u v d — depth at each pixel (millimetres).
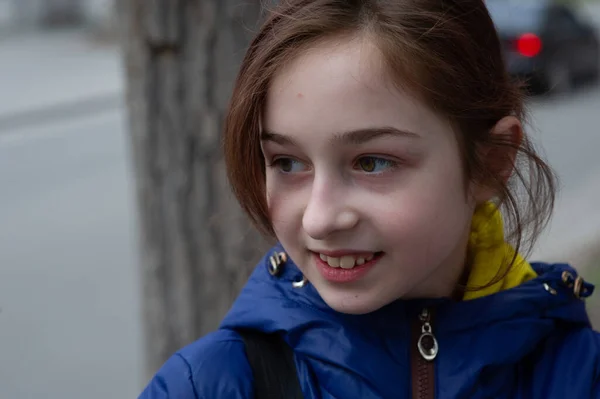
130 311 4438
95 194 6824
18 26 21219
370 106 991
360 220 1023
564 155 7000
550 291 1181
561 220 5172
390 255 1040
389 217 1017
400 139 1008
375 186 1022
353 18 1013
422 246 1042
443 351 1118
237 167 1127
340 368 1091
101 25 18812
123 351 3998
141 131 2191
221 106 2123
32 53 16828
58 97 11727
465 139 1076
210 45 2100
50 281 4898
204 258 2209
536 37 9094
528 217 1187
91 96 11758
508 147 1159
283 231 1086
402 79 993
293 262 1163
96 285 4809
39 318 4395
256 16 2098
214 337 1151
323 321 1110
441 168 1041
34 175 7574
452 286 1182
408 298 1139
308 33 1014
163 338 2303
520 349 1135
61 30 20766
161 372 1135
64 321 4352
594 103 9305
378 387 1087
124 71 2225
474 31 1119
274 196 1086
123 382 3701
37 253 5402
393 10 1019
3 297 4676
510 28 9188
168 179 2191
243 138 1103
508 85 1203
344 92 990
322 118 997
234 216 2152
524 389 1168
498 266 1195
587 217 5195
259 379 1118
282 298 1146
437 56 1026
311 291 1136
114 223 5992
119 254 5312
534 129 1789
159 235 2238
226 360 1116
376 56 989
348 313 1089
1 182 7355
